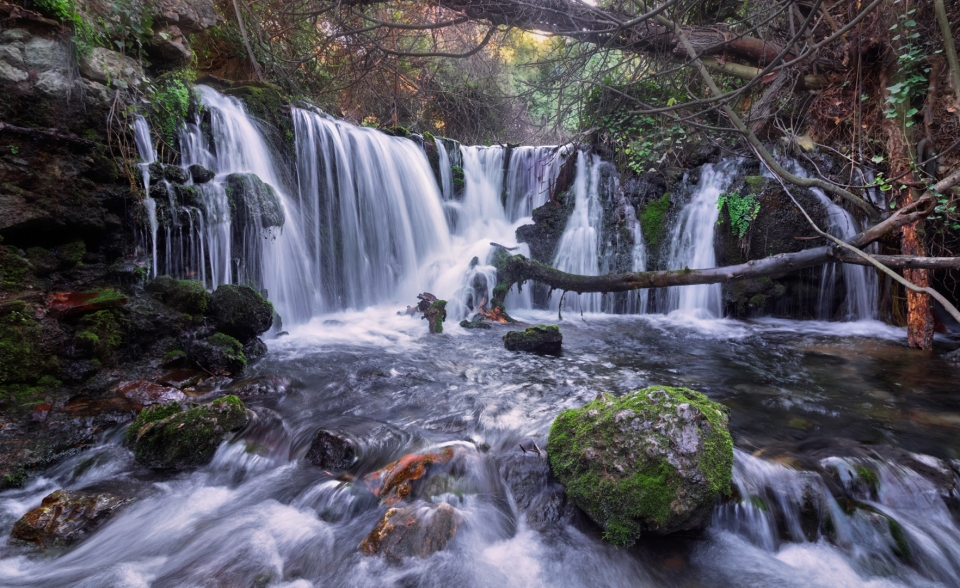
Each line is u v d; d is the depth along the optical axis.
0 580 2.83
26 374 4.20
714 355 6.99
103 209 5.30
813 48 5.41
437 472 3.69
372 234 9.97
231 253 6.91
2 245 4.51
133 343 5.07
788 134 8.38
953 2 6.23
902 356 6.88
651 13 5.63
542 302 10.71
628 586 2.93
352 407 4.91
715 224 9.73
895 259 5.49
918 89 6.61
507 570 3.01
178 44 7.20
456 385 5.60
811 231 8.98
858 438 4.26
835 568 3.08
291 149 8.75
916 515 3.39
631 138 11.09
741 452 3.91
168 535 3.21
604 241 10.77
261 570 2.95
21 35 4.80
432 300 8.96
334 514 3.41
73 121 5.19
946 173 6.33
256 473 3.85
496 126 17.02
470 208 12.30
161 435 3.85
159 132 6.50
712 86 6.14
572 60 8.06
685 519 3.11
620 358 6.83
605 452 3.29
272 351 6.55
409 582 2.89
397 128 11.33
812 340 7.88
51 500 3.27
